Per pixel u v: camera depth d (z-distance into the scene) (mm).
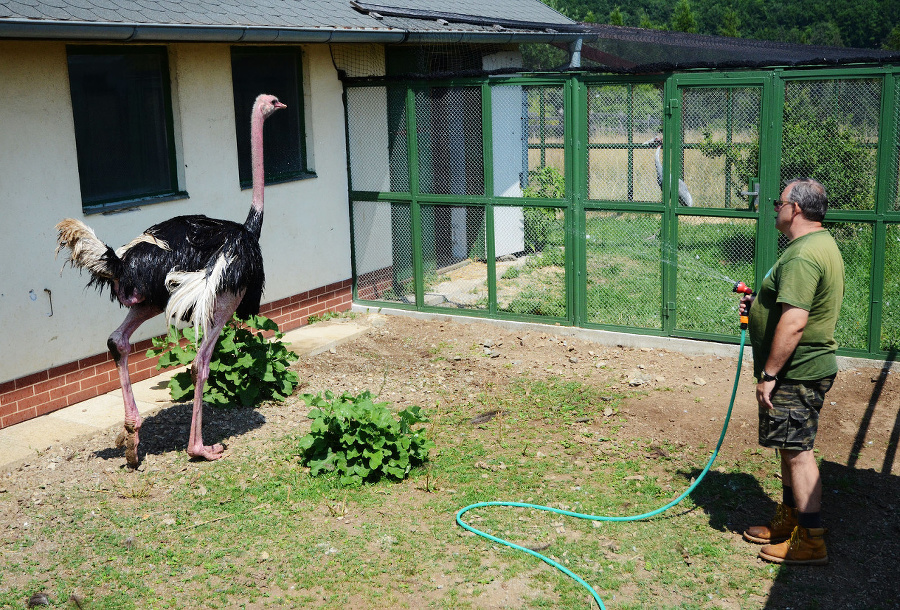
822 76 7578
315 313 10133
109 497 5809
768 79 7777
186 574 4867
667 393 7625
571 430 6867
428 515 5492
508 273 9617
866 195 7633
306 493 5785
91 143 7633
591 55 15102
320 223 10039
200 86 8414
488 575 4789
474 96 9320
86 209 7559
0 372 6930
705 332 8570
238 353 7402
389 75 9727
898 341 7758
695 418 7012
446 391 7832
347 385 8016
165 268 5938
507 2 13578
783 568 4832
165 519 5477
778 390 4793
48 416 7266
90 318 7625
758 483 5859
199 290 5871
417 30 9703
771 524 5082
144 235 6082
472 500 5684
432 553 5023
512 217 9461
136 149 8031
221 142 8711
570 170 8930
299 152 9812
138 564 4977
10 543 5227
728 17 30953
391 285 10461
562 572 4809
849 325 7934
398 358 8875
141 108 8031
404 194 9984
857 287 7832
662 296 8727
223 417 7188
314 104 9742
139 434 6793
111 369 7859
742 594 4590
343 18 9266
